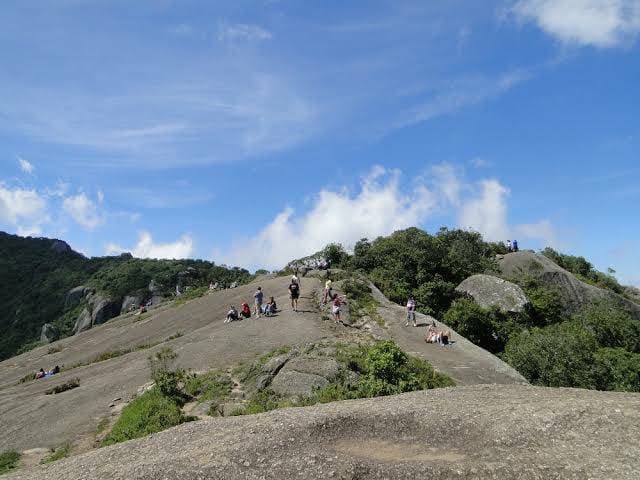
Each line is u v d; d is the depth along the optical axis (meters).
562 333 29.06
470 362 21.70
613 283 54.62
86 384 24.02
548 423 9.90
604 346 33.59
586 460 8.42
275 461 9.04
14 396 25.30
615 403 10.64
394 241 44.66
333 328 25.84
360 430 10.62
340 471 8.43
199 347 24.23
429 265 41.56
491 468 8.25
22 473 11.30
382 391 15.14
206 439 10.85
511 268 45.53
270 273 52.06
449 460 8.81
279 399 16.86
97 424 17.94
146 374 22.50
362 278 35.38
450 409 11.23
